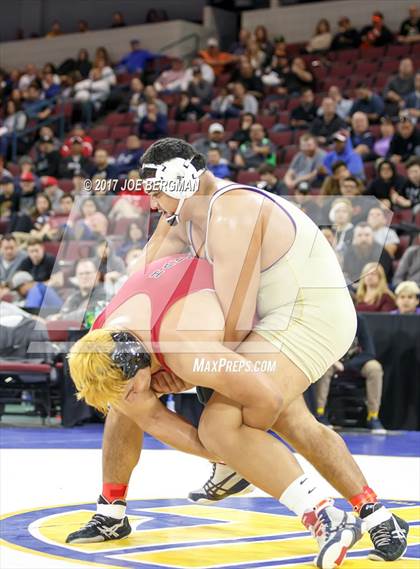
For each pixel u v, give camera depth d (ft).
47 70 60.18
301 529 11.89
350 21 54.54
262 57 53.26
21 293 26.45
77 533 10.88
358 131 41.04
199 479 16.46
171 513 13.07
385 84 47.62
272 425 10.25
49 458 19.16
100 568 9.39
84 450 20.63
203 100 52.42
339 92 46.14
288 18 56.85
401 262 28.12
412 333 25.91
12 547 10.50
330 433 10.55
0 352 24.29
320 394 25.48
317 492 9.72
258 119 47.62
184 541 11.04
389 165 33.83
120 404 10.00
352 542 9.63
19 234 31.37
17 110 57.06
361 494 10.44
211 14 61.16
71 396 26.00
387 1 53.36
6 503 13.71
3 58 65.62
